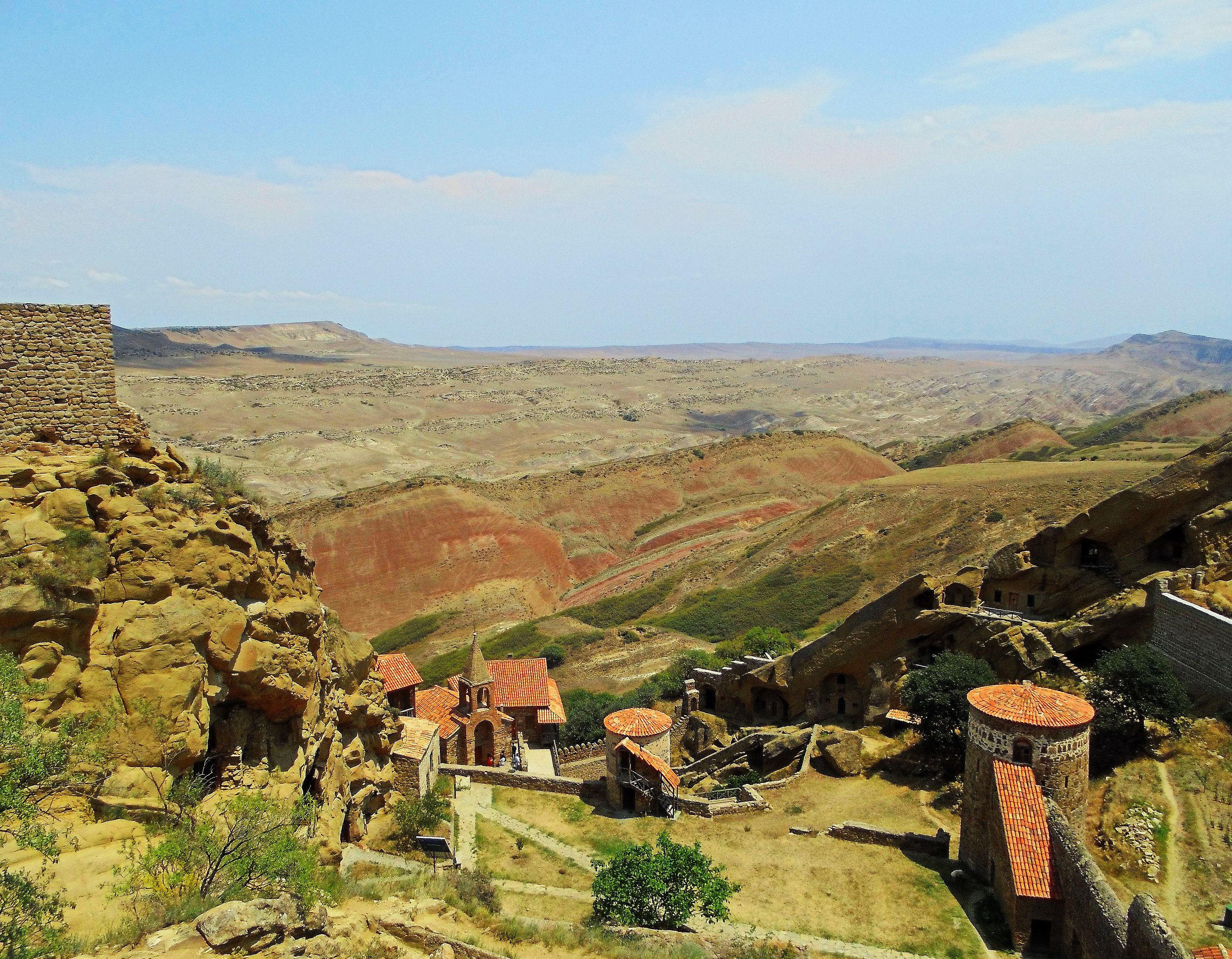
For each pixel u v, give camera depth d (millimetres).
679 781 57281
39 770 21203
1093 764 43625
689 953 30312
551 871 41500
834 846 43375
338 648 40188
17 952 17797
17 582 24516
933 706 51094
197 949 18734
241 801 25297
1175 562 56156
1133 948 26594
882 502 153375
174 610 27406
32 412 27547
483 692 60500
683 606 134125
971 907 36375
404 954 22844
